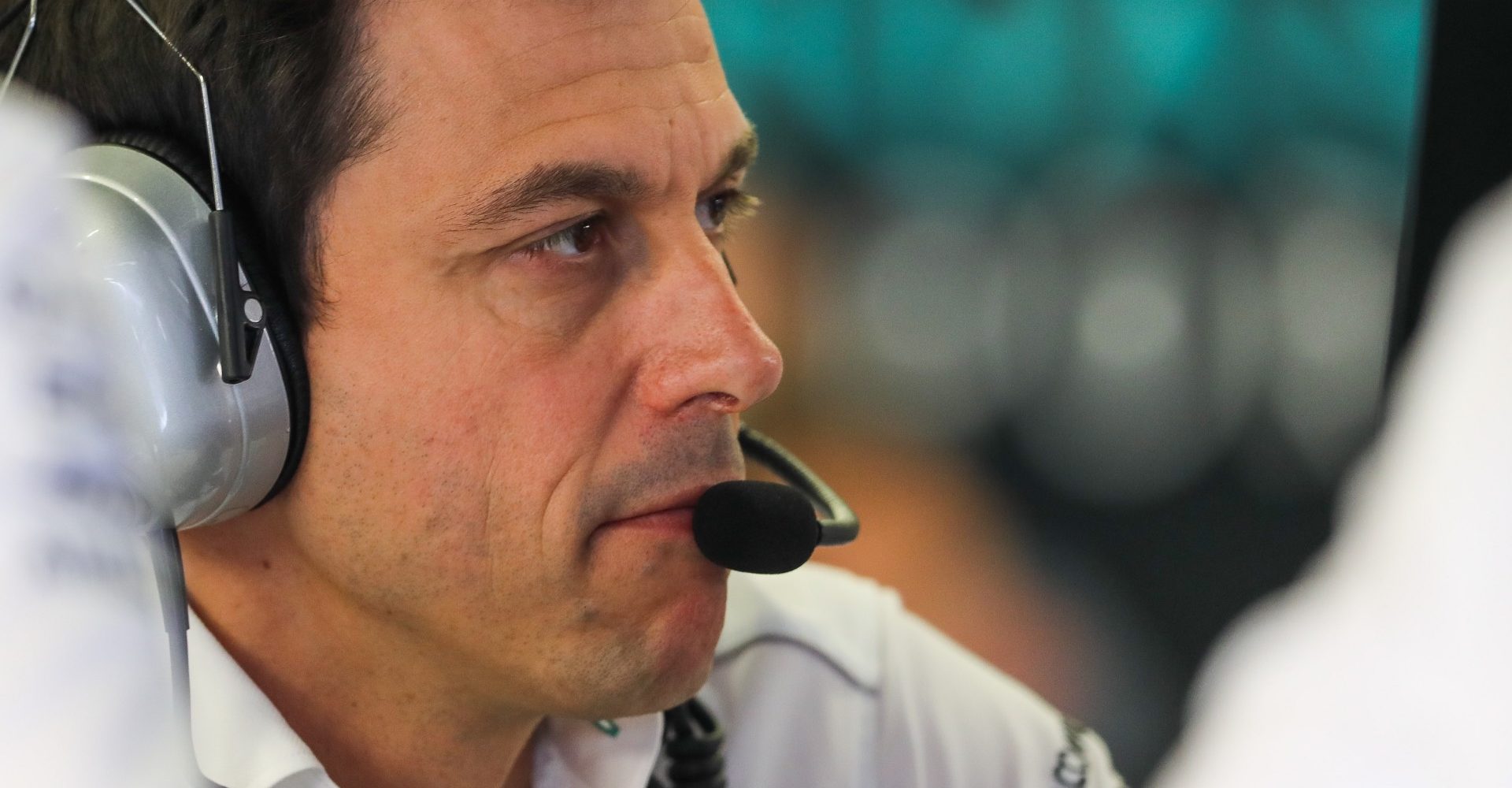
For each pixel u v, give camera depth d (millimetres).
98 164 2941
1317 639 3711
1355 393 9102
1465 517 3494
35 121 3008
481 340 3115
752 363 3221
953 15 9289
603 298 3203
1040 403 9422
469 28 2998
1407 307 4598
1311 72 9023
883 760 4504
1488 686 3334
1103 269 9359
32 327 2658
